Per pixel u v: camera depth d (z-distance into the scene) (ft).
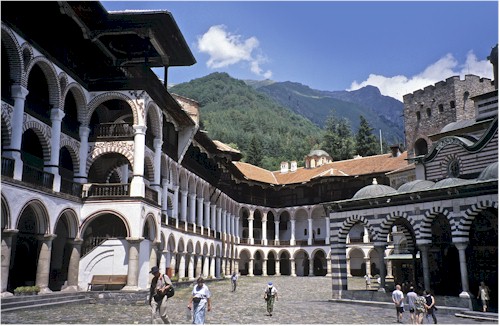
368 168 226.99
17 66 76.79
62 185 91.71
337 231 102.42
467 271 87.81
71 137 96.53
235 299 109.09
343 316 76.43
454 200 81.25
